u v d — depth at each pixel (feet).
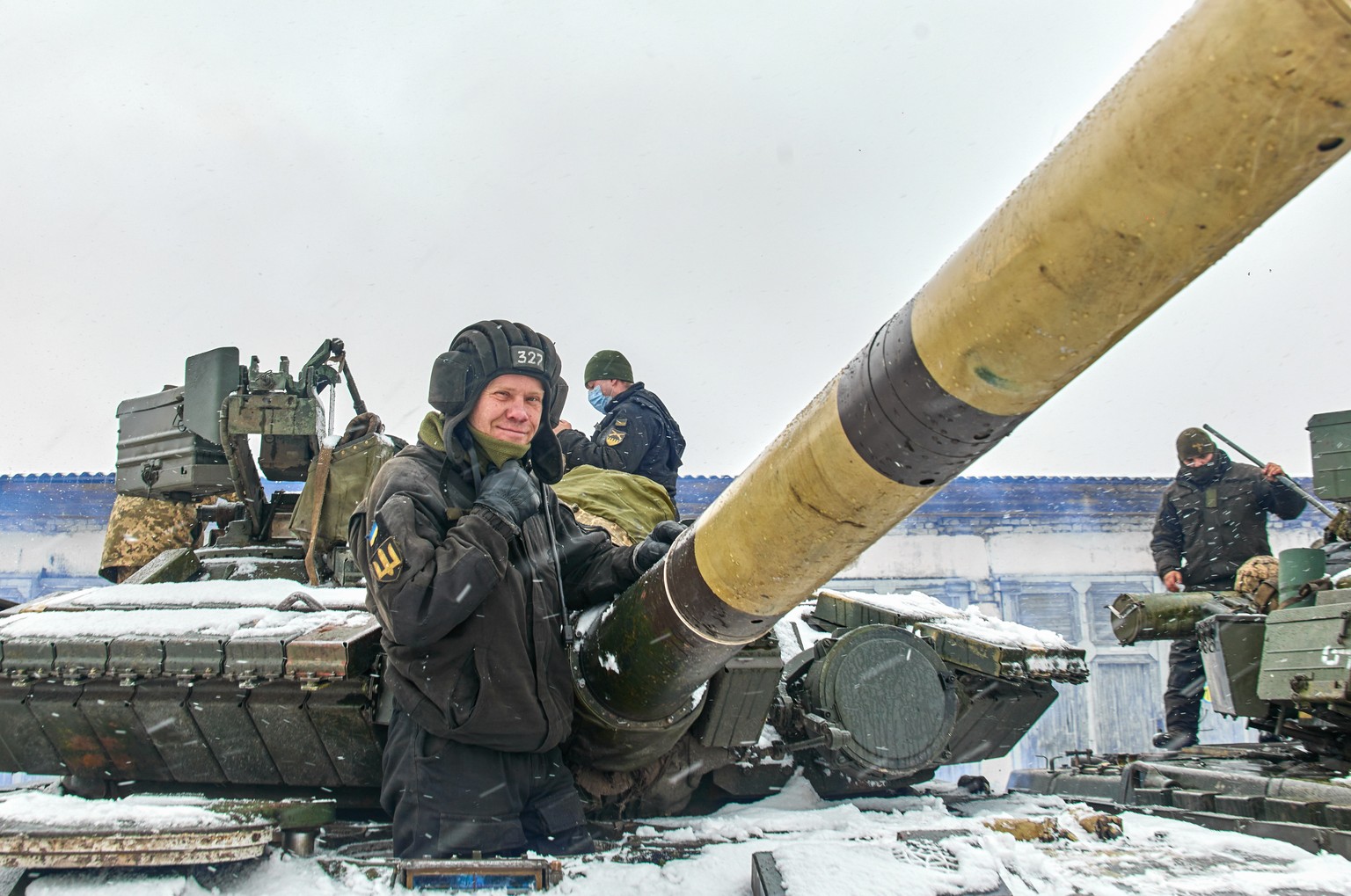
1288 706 18.16
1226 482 31.50
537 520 15.02
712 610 11.00
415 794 13.10
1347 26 5.02
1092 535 66.59
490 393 14.64
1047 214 6.37
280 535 20.92
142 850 10.43
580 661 14.11
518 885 11.25
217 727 15.17
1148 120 5.78
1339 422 25.63
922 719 16.84
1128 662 64.85
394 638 12.68
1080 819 13.44
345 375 21.79
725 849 13.05
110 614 15.80
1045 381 7.20
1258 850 12.39
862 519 8.77
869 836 13.29
